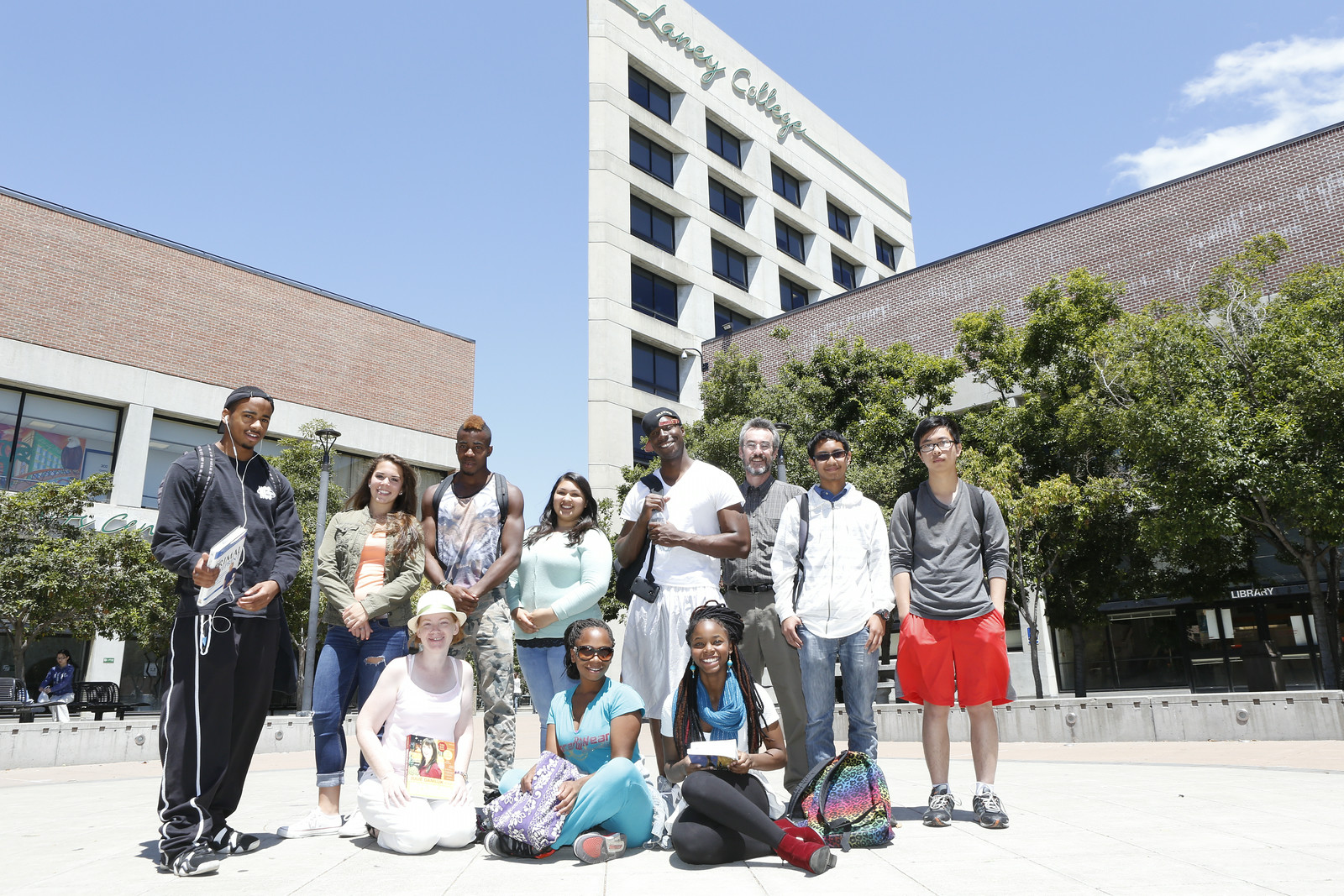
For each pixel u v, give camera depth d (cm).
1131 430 1407
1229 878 289
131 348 2366
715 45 3694
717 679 383
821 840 331
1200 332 1440
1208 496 1352
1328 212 1850
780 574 456
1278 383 1305
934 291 2536
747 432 521
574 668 416
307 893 292
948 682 431
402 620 459
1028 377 1797
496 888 298
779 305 3631
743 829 330
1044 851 342
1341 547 1582
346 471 2811
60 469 2211
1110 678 2053
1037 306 1819
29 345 2169
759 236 3622
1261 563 1872
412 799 375
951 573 437
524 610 483
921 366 1891
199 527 377
